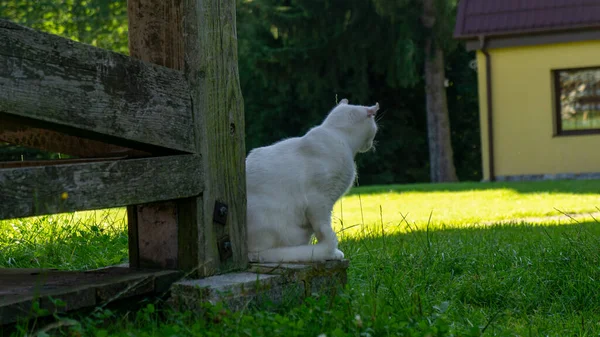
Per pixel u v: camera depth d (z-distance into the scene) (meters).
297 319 3.17
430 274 4.55
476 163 30.17
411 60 23.30
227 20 3.54
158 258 3.53
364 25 24.41
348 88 25.62
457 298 4.20
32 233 5.62
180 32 3.37
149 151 3.38
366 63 25.16
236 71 3.59
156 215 3.51
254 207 3.74
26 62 2.70
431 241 5.63
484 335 3.32
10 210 2.66
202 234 3.41
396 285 4.04
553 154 18.39
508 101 18.69
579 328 3.67
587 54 17.91
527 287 4.37
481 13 18.73
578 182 15.78
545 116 18.41
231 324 2.86
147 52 3.45
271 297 3.44
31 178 2.73
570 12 17.81
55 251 4.86
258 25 25.66
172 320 3.10
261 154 3.89
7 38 2.64
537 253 5.11
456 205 12.25
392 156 28.17
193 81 3.38
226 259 3.53
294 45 25.17
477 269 4.90
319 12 23.81
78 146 3.79
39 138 3.78
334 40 24.59
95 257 4.78
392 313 3.31
